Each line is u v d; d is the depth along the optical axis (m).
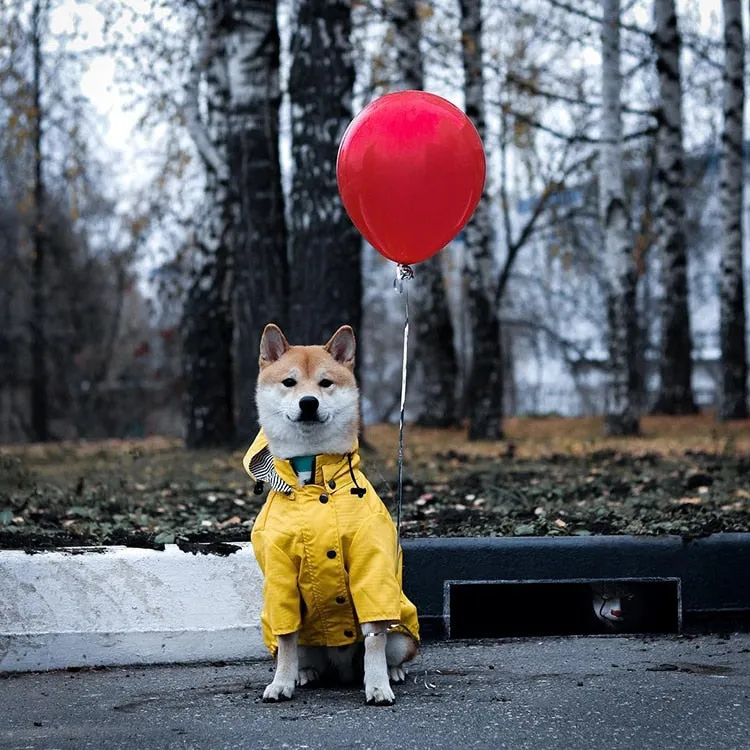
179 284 26.09
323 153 12.97
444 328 22.89
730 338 21.97
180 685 5.68
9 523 7.67
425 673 5.71
